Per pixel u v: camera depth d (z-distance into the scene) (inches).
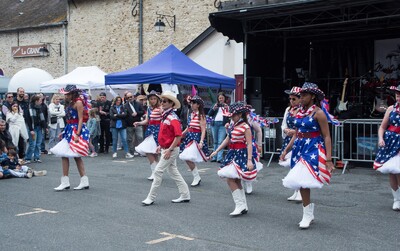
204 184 374.6
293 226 249.1
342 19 506.9
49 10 1059.9
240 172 263.6
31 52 1016.9
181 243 221.6
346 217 266.8
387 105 559.2
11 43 1059.3
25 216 275.7
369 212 278.4
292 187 236.5
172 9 781.3
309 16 533.6
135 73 519.8
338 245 215.6
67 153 339.9
